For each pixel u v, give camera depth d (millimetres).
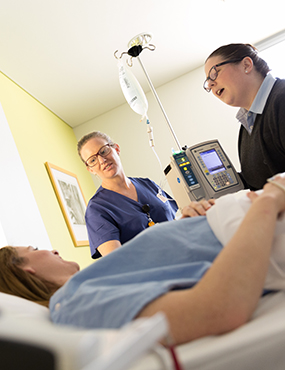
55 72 3607
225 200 822
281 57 4430
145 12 3301
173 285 613
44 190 3143
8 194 2387
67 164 4055
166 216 2145
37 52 3242
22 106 3414
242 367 499
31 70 3436
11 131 2951
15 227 2285
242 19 3859
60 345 335
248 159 1791
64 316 686
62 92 3982
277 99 1522
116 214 2014
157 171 4539
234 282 554
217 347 510
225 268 565
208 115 4477
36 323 398
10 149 2680
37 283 913
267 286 685
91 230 1997
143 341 337
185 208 993
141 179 2256
